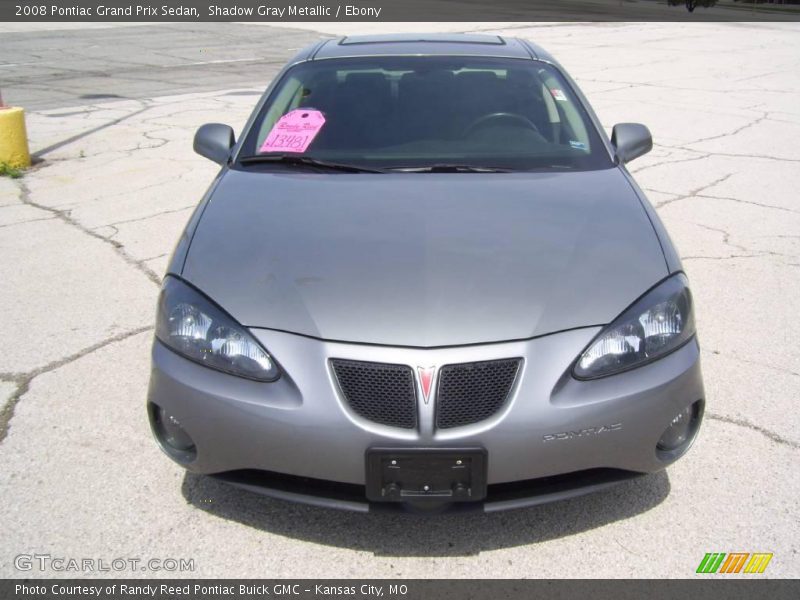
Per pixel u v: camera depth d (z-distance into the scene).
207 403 2.53
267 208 3.12
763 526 2.77
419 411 2.41
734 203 6.57
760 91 12.73
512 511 2.86
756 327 4.31
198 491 3.00
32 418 3.47
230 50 18.98
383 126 3.70
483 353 2.44
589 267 2.72
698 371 2.66
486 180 3.33
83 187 7.20
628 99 11.88
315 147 3.62
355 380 2.45
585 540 2.71
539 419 2.41
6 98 12.15
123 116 10.62
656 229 3.01
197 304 2.66
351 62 4.10
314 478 2.51
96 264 5.28
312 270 2.71
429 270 2.68
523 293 2.59
